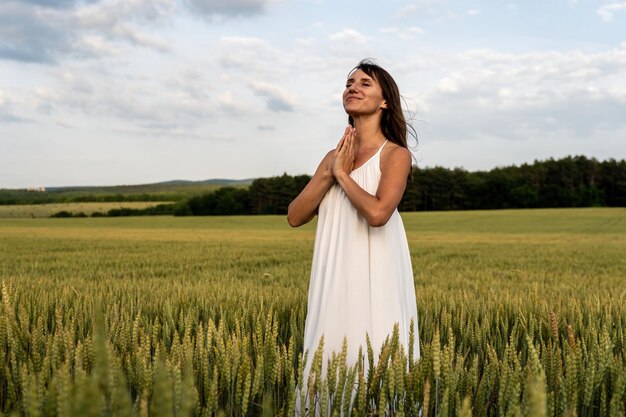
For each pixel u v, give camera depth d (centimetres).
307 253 2127
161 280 1051
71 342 242
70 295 559
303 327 385
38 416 147
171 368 192
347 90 279
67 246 2553
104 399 138
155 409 128
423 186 8688
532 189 8900
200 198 8450
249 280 1070
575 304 462
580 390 203
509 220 5744
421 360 195
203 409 185
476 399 202
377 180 267
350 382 184
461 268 1531
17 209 8862
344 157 263
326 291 268
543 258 1933
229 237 3478
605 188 9088
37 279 938
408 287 281
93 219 6812
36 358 221
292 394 187
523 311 456
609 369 221
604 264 1745
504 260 1852
